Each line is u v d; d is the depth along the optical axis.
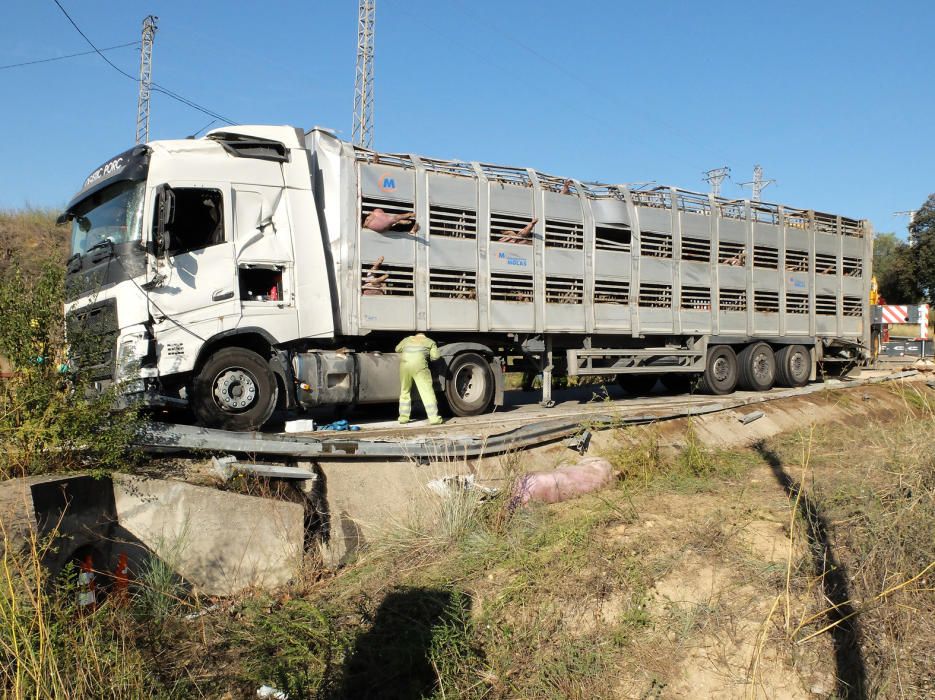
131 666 4.39
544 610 5.16
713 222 14.02
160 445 6.69
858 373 17.33
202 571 6.19
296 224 9.00
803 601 4.82
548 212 11.50
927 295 40.59
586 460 8.55
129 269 7.74
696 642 4.69
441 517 6.86
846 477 6.66
